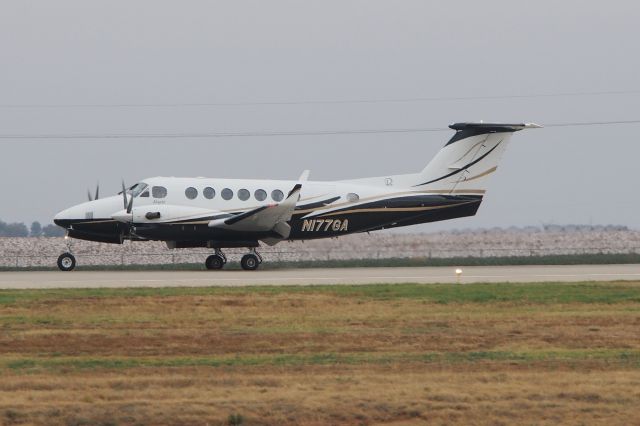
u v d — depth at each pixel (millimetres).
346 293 115562
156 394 59906
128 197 159250
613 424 55406
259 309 101188
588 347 78750
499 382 63875
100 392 60312
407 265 182750
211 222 159000
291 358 72875
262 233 161750
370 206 166125
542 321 93500
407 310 101500
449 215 169500
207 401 58469
